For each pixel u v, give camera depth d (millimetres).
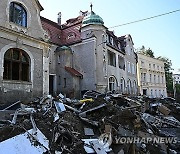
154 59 49469
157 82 49500
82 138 8125
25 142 6316
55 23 30703
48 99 13039
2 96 11906
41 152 6082
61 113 10344
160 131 11961
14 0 13461
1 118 9539
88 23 26547
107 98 16797
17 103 11930
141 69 44281
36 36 14906
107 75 26781
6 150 5926
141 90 43406
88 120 10070
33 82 14141
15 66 13258
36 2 15289
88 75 25469
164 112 17312
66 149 6453
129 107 15320
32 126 7582
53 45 26781
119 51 31922
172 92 61906
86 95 19703
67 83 25109
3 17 12531
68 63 26375
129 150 7586
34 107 11805
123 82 32656
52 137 7027
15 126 7348
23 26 13914
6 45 12539
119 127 9289
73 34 28266
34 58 14484
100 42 26312
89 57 25719
